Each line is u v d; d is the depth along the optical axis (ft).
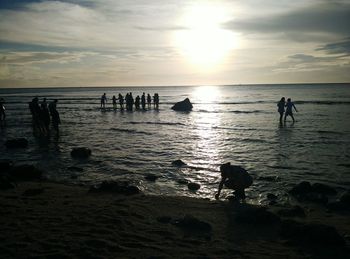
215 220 27.53
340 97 217.56
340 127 84.33
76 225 24.97
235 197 34.01
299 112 124.06
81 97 313.53
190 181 40.52
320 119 102.06
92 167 47.85
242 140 68.39
